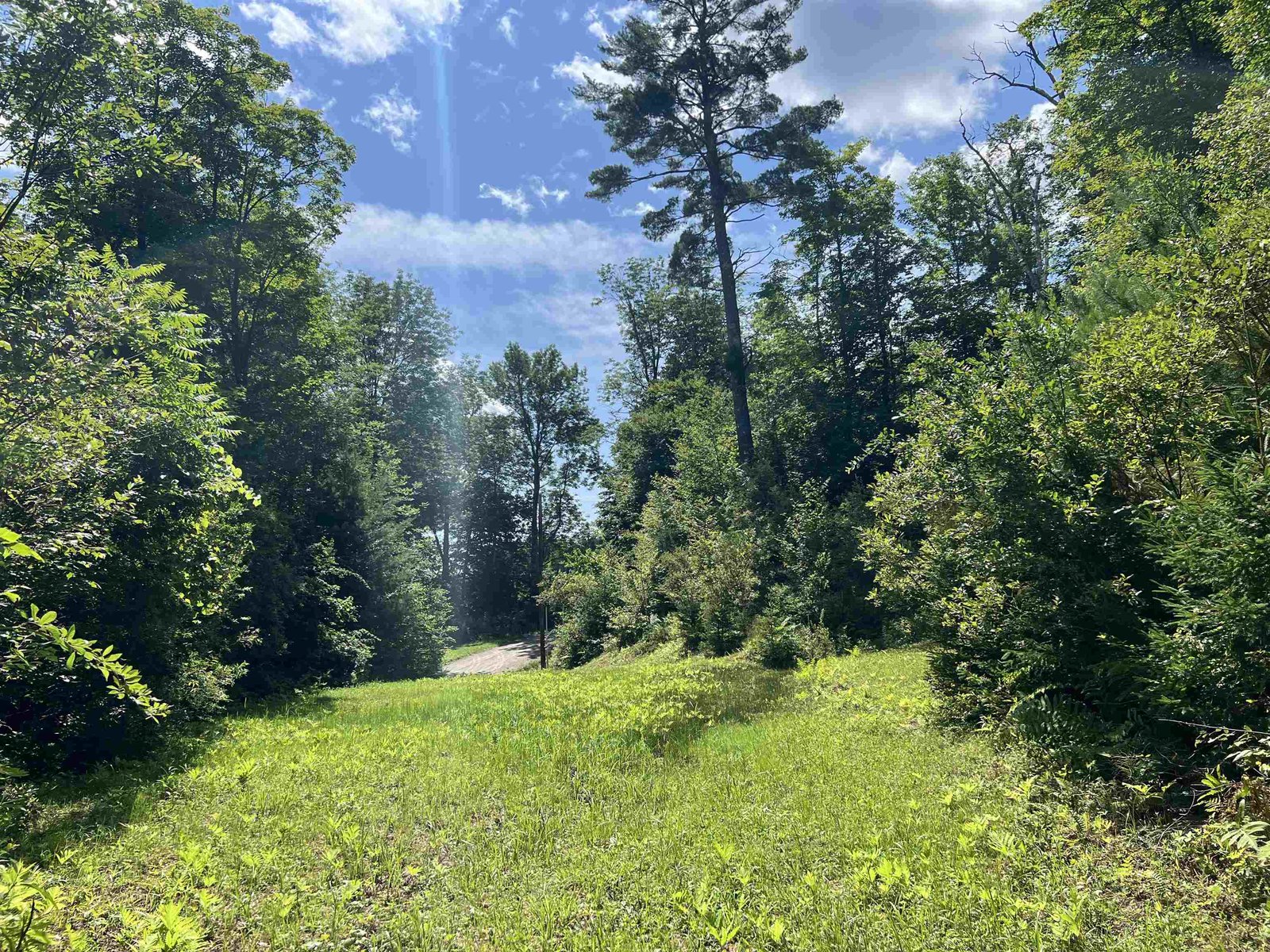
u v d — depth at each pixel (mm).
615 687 13562
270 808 6301
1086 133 18891
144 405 6945
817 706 9930
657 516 31094
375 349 45438
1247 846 3715
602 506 47062
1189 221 9344
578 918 3990
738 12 26094
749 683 13070
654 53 26156
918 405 8172
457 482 59219
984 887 3799
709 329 46281
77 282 6500
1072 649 6332
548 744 8477
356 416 29984
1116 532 6230
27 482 5281
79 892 4430
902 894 3811
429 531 49125
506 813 5910
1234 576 4469
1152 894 3691
